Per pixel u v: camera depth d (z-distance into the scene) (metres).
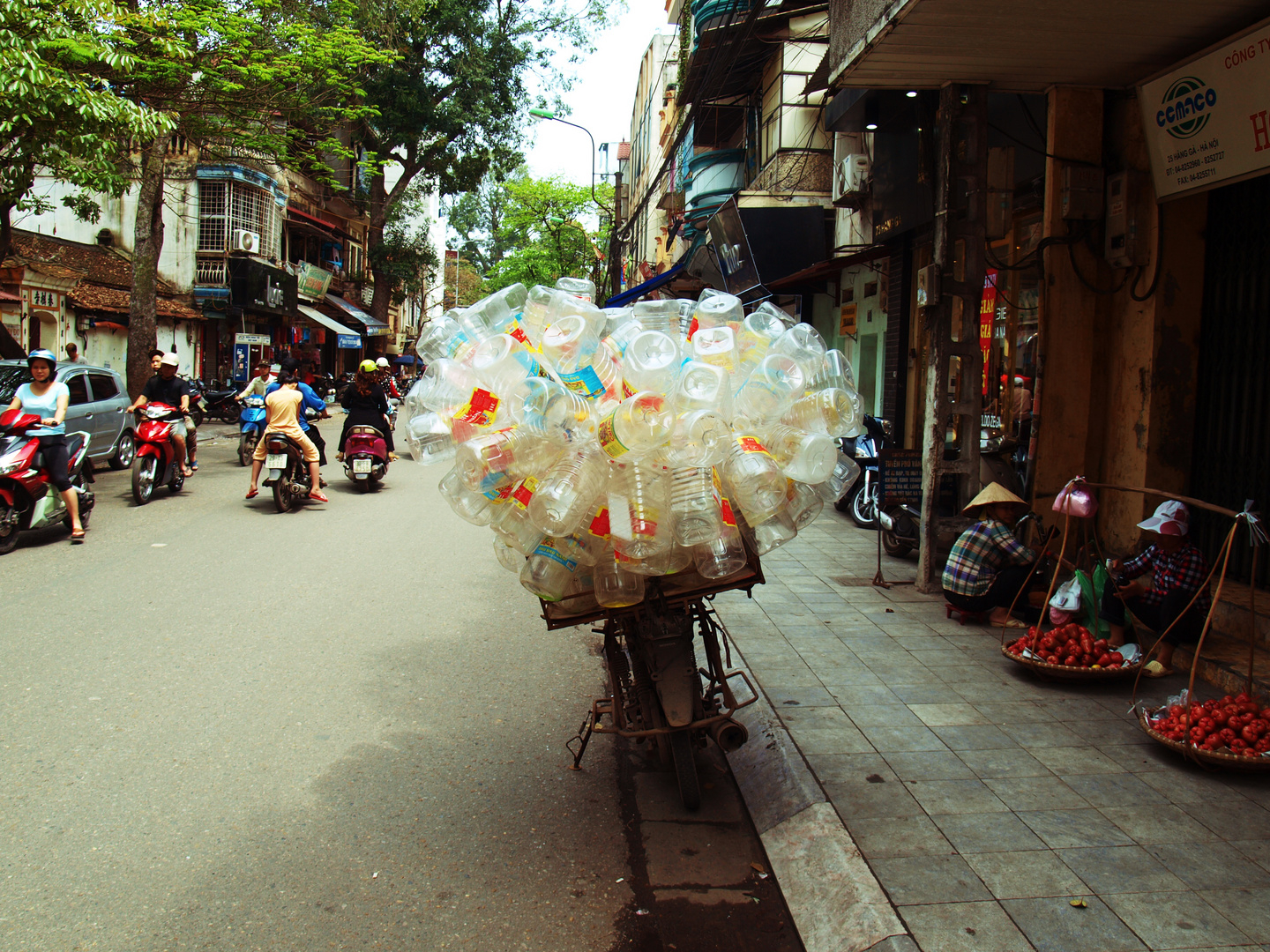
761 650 5.09
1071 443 6.43
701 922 2.72
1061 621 4.95
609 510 2.87
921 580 6.51
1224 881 2.73
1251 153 5.00
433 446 3.35
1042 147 8.07
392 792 3.47
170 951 2.47
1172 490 6.00
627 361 2.87
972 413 6.61
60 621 5.45
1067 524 4.84
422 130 27.08
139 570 6.78
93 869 2.85
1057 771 3.51
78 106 8.98
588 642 5.51
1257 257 5.48
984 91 6.35
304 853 3.00
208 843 3.04
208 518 9.02
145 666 4.73
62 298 19.03
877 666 4.79
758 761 3.73
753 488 2.94
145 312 15.35
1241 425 5.58
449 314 3.44
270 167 25.77
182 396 10.23
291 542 7.99
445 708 4.36
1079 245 6.33
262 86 13.83
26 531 7.91
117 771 3.53
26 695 4.27
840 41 6.12
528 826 3.27
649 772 3.77
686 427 2.76
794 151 14.30
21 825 3.10
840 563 7.51
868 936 2.50
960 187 6.52
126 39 11.29
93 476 11.48
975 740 3.82
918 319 11.00
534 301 3.15
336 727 4.07
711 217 14.98
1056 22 5.18
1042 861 2.84
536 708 4.41
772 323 3.42
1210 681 4.52
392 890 2.81
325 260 34.53
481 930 2.63
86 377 11.54
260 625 5.54
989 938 2.45
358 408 11.16
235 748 3.79
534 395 2.80
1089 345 6.39
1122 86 6.20
